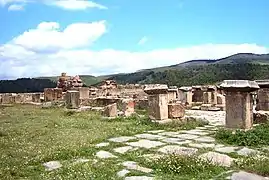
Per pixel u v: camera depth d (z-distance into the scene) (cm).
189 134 1298
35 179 762
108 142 1154
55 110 2555
